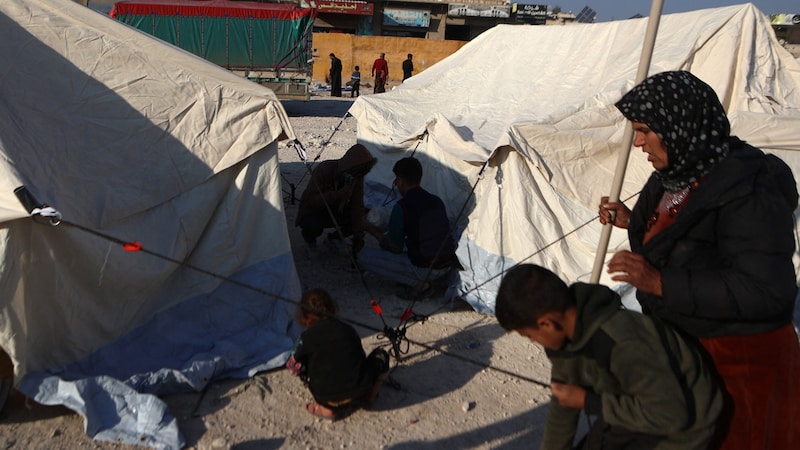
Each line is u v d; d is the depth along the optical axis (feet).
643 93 7.06
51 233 11.41
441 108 26.35
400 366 14.48
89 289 12.41
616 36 22.48
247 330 14.75
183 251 14.32
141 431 11.26
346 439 11.75
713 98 6.99
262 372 13.79
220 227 15.17
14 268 10.80
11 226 10.62
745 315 6.62
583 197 17.38
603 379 7.00
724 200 6.77
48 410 11.93
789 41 124.77
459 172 20.92
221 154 15.01
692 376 6.72
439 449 11.61
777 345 6.96
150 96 14.51
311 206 20.13
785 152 16.37
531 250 17.06
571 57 23.71
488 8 132.05
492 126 22.18
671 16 21.68
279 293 15.51
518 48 26.58
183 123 14.73
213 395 12.86
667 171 7.25
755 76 18.40
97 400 11.47
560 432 8.47
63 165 12.45
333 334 11.89
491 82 26.03
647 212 8.40
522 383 13.98
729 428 6.97
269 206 15.89
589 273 16.79
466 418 12.60
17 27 13.64
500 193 17.56
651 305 7.70
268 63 58.34
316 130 48.85
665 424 6.51
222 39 56.65
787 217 6.73
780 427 7.06
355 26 127.03
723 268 6.90
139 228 13.47
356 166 19.53
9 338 10.95
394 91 28.22
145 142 14.15
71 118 13.33
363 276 19.54
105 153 13.47
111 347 13.05
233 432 11.75
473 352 15.26
